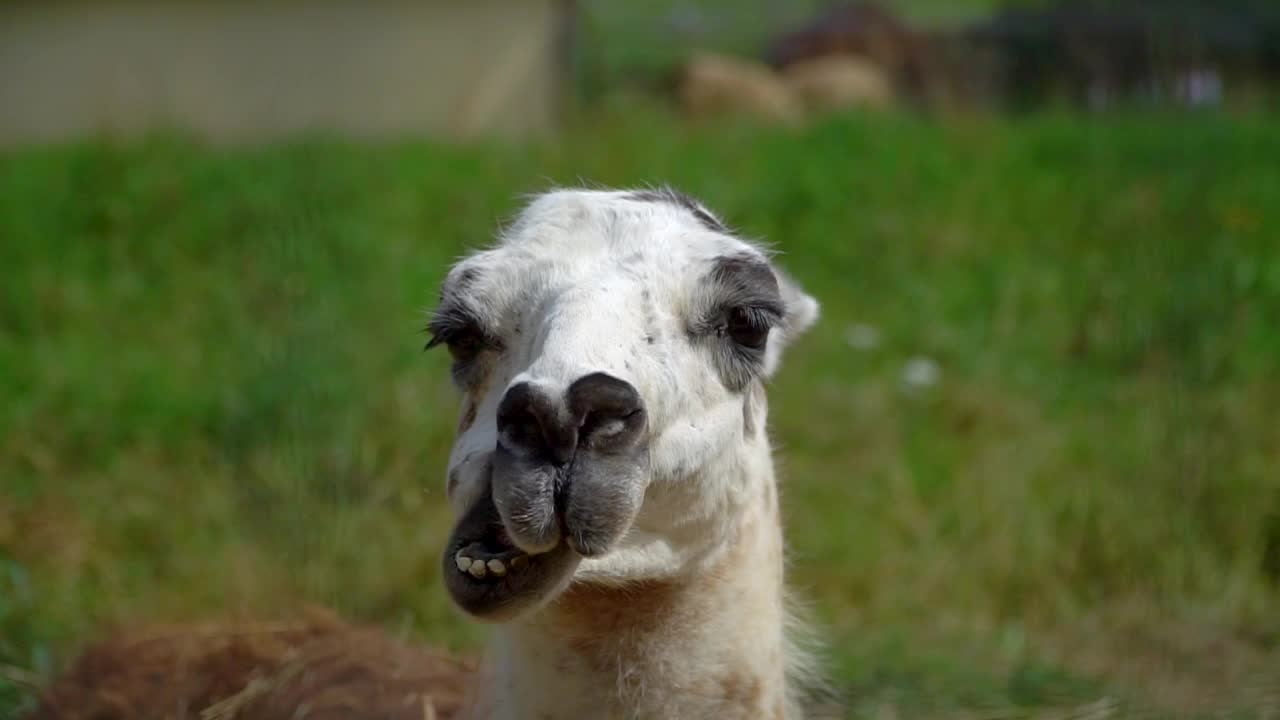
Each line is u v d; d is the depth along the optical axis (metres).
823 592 8.16
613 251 4.01
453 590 3.69
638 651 4.10
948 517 8.91
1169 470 8.94
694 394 3.92
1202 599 8.05
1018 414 10.26
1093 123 18.62
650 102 22.14
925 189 15.31
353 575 7.70
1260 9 23.00
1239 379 10.56
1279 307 12.03
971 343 11.65
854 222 14.16
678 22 27.17
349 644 5.46
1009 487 9.09
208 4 19.81
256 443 9.05
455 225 13.91
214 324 11.88
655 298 3.92
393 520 8.39
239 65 20.03
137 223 13.95
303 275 11.81
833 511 8.95
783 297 4.50
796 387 10.55
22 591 7.27
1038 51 23.92
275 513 8.19
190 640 5.63
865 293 12.77
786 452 9.56
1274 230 13.89
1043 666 7.05
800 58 25.38
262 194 14.34
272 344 10.38
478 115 20.72
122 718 5.25
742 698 4.19
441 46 20.53
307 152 15.92
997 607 8.11
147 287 12.80
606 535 3.53
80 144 16.47
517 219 4.39
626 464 3.56
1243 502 8.74
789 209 14.42
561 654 4.11
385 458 8.86
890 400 10.45
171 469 9.45
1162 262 12.50
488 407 3.95
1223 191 15.06
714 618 4.13
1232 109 19.52
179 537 8.38
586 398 3.51
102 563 8.06
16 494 8.98
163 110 19.83
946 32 25.08
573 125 19.89
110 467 9.48
